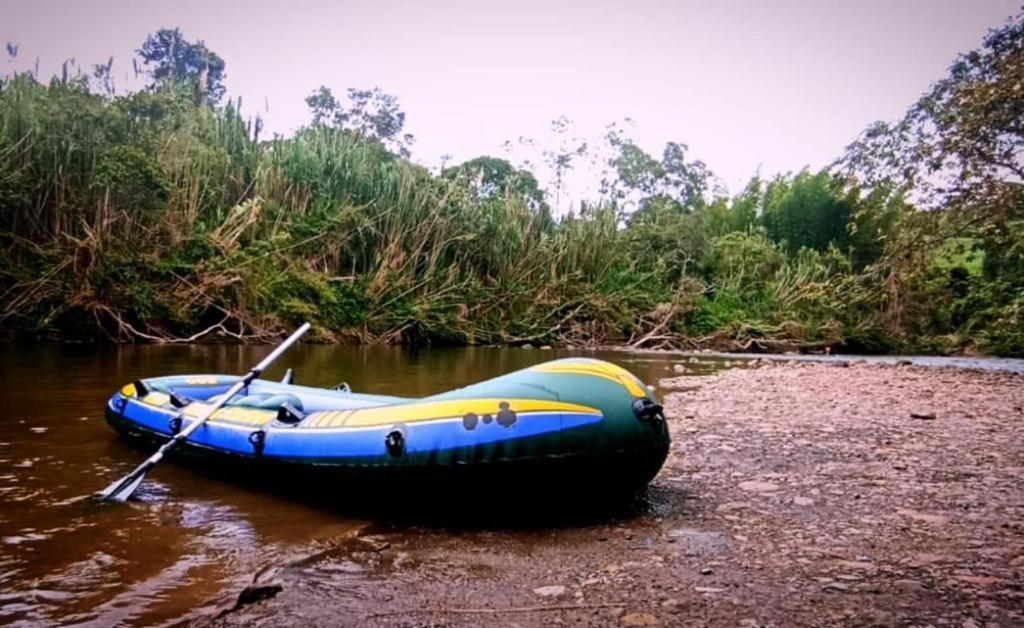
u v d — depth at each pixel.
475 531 3.66
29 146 15.95
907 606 2.55
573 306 24.28
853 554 3.18
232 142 22.78
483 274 24.42
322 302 19.23
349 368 12.21
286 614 2.57
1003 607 2.54
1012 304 21.92
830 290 21.30
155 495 4.24
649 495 4.29
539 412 3.57
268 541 3.45
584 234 26.70
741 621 2.45
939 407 8.27
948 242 18.38
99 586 2.84
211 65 40.44
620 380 3.81
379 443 3.78
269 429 4.38
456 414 3.67
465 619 2.52
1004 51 16.16
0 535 3.46
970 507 3.98
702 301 26.05
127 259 15.73
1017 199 15.88
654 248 29.91
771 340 23.84
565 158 35.34
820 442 5.96
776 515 3.86
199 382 5.93
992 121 15.66
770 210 39.91
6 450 5.25
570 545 3.40
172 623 2.50
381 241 22.11
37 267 15.29
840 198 37.19
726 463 5.16
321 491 4.12
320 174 22.86
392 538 3.53
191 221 17.97
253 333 17.69
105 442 5.57
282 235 19.00
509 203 26.56
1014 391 10.14
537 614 2.55
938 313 25.69
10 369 9.92
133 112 21.53
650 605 2.61
